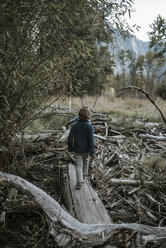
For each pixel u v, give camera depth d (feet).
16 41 7.43
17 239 7.53
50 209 7.54
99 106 36.63
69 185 10.12
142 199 10.46
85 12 7.70
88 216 8.23
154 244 6.57
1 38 6.97
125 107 41.42
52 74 9.41
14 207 8.34
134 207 9.67
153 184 11.10
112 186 11.46
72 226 7.06
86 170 10.67
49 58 8.19
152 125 24.54
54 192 10.64
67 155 13.69
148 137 19.03
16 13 6.49
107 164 14.06
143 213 9.46
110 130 20.93
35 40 7.61
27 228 8.03
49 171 12.20
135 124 23.26
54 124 21.15
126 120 25.00
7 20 6.79
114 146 17.03
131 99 50.11
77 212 8.43
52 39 7.81
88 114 10.31
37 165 12.22
